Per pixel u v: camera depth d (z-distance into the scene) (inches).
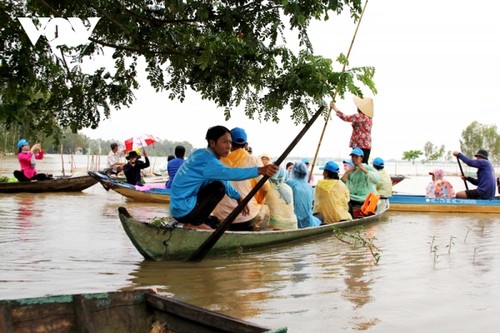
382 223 403.2
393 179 697.0
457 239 320.8
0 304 113.3
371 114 453.4
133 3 204.7
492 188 499.5
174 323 126.1
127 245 273.0
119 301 127.5
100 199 545.0
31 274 206.8
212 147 241.1
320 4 180.7
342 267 234.4
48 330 119.1
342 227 349.1
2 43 186.5
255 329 107.7
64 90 205.2
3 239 283.7
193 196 243.6
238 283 202.7
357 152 419.8
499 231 358.6
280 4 181.5
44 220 364.5
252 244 269.6
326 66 195.0
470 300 183.8
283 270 227.5
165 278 207.5
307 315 164.9
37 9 190.1
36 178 605.6
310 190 325.7
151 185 578.9
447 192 509.0
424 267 235.8
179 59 214.7
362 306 175.3
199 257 239.5
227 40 209.0
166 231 231.5
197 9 189.8
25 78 188.4
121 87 229.9
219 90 230.4
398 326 156.5
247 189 279.1
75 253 250.1
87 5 194.5
